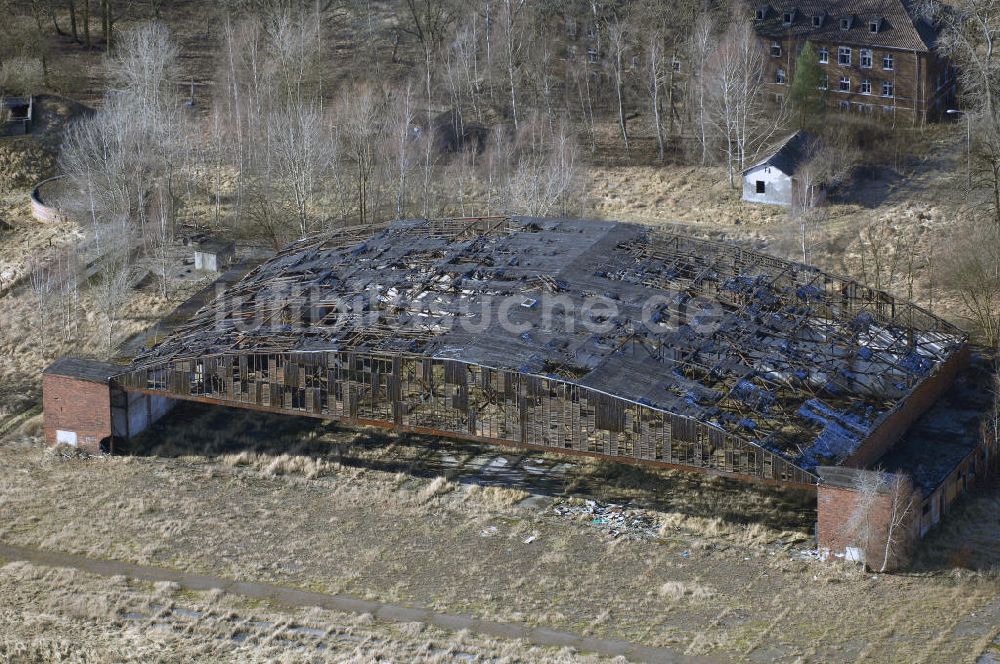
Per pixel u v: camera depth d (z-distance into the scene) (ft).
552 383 254.68
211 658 222.69
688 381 257.96
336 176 418.31
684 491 267.39
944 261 354.13
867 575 239.30
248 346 279.49
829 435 254.47
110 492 273.33
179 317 332.60
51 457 287.07
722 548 249.34
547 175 404.36
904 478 238.27
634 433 252.21
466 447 285.84
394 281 294.66
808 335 285.23
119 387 286.05
